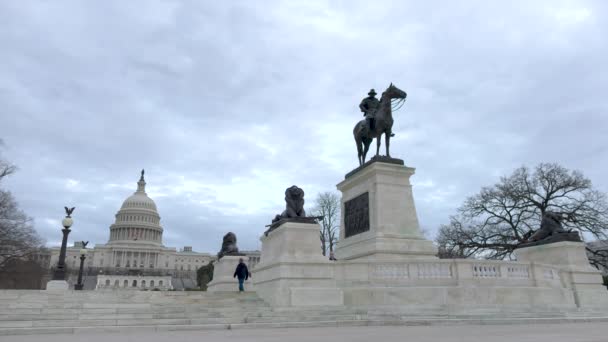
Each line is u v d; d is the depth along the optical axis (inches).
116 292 783.7
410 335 488.1
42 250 3201.3
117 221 7480.3
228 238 1315.2
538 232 1061.8
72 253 7185.0
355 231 1069.1
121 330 568.1
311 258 777.6
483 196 2118.6
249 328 609.9
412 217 1009.5
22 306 665.6
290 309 705.0
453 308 746.8
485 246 2044.8
